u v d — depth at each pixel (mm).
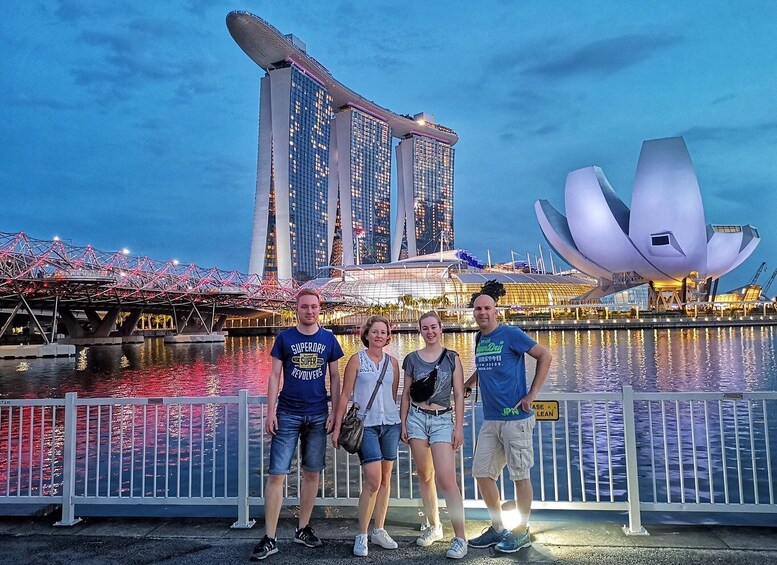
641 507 5680
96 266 67812
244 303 98875
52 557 5129
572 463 12359
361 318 125750
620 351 49656
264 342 89812
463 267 168750
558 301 132375
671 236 110750
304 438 5398
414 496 9508
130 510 8805
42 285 60094
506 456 5254
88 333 85250
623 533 5594
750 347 51469
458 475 11203
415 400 5293
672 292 125938
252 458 13398
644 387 26547
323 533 5727
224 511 8570
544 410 6051
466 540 5320
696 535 5504
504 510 6090
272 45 196250
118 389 30125
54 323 63344
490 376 5359
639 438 14797
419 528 5859
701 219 109375
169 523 6055
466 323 115000
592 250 119250
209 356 56969
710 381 28328
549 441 14352
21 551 5281
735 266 127375
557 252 127062
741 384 27047
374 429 5277
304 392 5340
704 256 113625
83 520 6180
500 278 140375
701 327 102875
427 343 5434
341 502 5945
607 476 11391
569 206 118250
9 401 6500
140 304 85000
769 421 16516
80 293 66062
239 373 38562
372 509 5238
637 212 112062
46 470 12586
